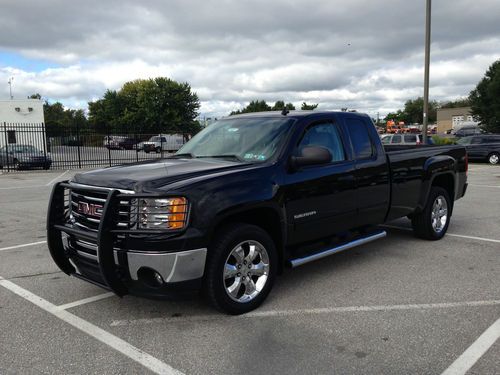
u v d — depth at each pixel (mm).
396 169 5977
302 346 3574
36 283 5125
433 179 6660
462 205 10328
